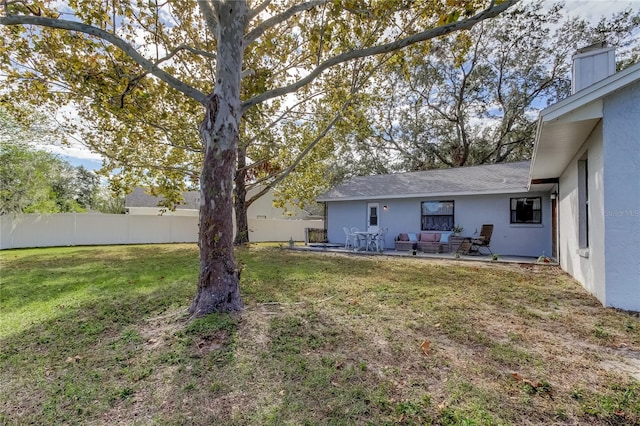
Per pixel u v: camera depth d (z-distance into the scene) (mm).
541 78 17141
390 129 21469
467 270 7766
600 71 5785
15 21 3840
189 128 8875
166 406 2193
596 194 4863
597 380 2488
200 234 4105
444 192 12172
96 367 2754
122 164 9531
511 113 18453
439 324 3758
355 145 22406
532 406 2139
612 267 4410
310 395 2297
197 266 8289
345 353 2982
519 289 5621
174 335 3391
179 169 10023
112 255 11258
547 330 3584
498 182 11625
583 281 5801
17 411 2148
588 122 4676
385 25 5496
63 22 3957
